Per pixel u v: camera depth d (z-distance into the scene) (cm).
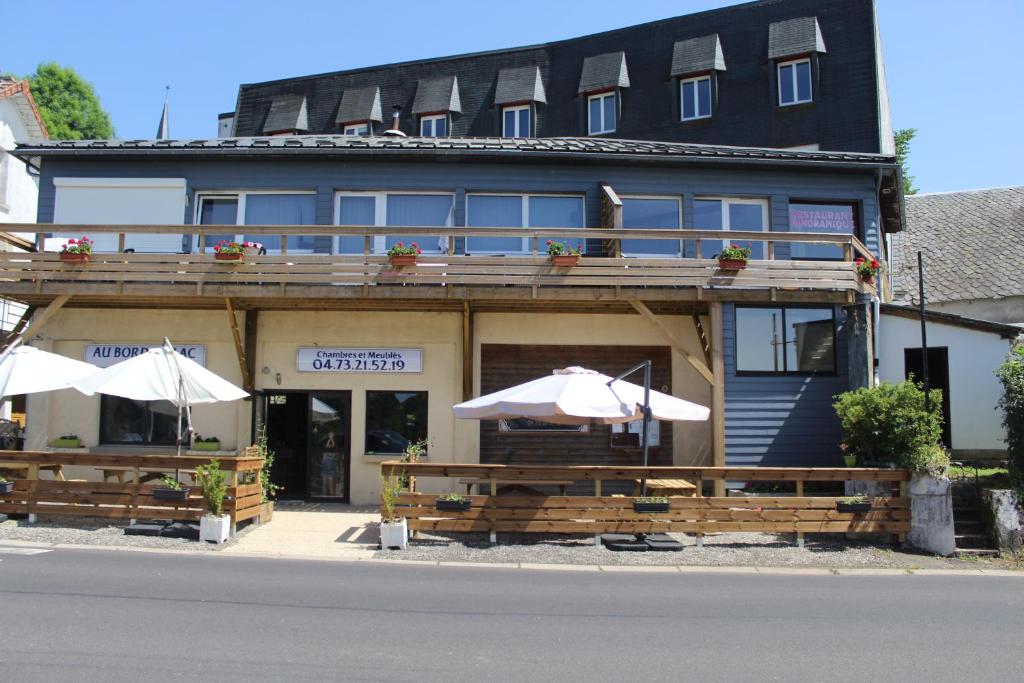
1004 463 1512
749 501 1155
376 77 3025
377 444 1532
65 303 1521
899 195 1756
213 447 1512
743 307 1524
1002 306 1911
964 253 2125
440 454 1517
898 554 1134
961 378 1628
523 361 1555
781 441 1491
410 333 1537
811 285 1412
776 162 1580
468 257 1394
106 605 727
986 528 1180
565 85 2788
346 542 1138
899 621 747
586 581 923
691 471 1159
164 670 551
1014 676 579
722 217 1622
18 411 2195
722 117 2512
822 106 2391
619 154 1573
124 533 1125
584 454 1543
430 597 809
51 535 1095
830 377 1517
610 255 1539
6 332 2011
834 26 2441
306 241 1595
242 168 1596
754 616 758
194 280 1394
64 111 4078
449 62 2962
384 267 1394
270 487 1312
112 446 1540
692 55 2575
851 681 565
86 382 1192
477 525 1137
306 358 1532
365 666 573
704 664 598
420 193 1606
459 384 1529
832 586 927
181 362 1209
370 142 1620
